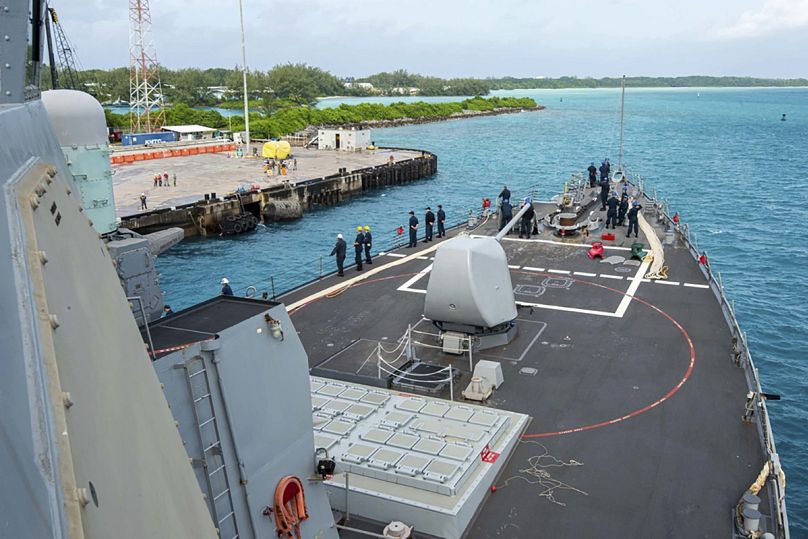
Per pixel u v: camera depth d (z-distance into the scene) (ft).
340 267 75.92
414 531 32.53
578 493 35.42
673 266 76.18
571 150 338.75
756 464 37.83
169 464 12.75
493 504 34.55
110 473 8.85
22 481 5.88
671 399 45.52
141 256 31.27
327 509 28.35
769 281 122.01
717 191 215.92
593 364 51.19
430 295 52.65
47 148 13.64
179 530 11.50
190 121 398.21
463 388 47.34
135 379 12.66
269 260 146.20
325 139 297.53
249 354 24.30
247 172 226.99
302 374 26.89
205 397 22.62
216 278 133.49
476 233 94.79
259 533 24.45
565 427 42.11
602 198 106.63
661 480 36.47
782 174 251.19
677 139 393.91
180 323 24.68
